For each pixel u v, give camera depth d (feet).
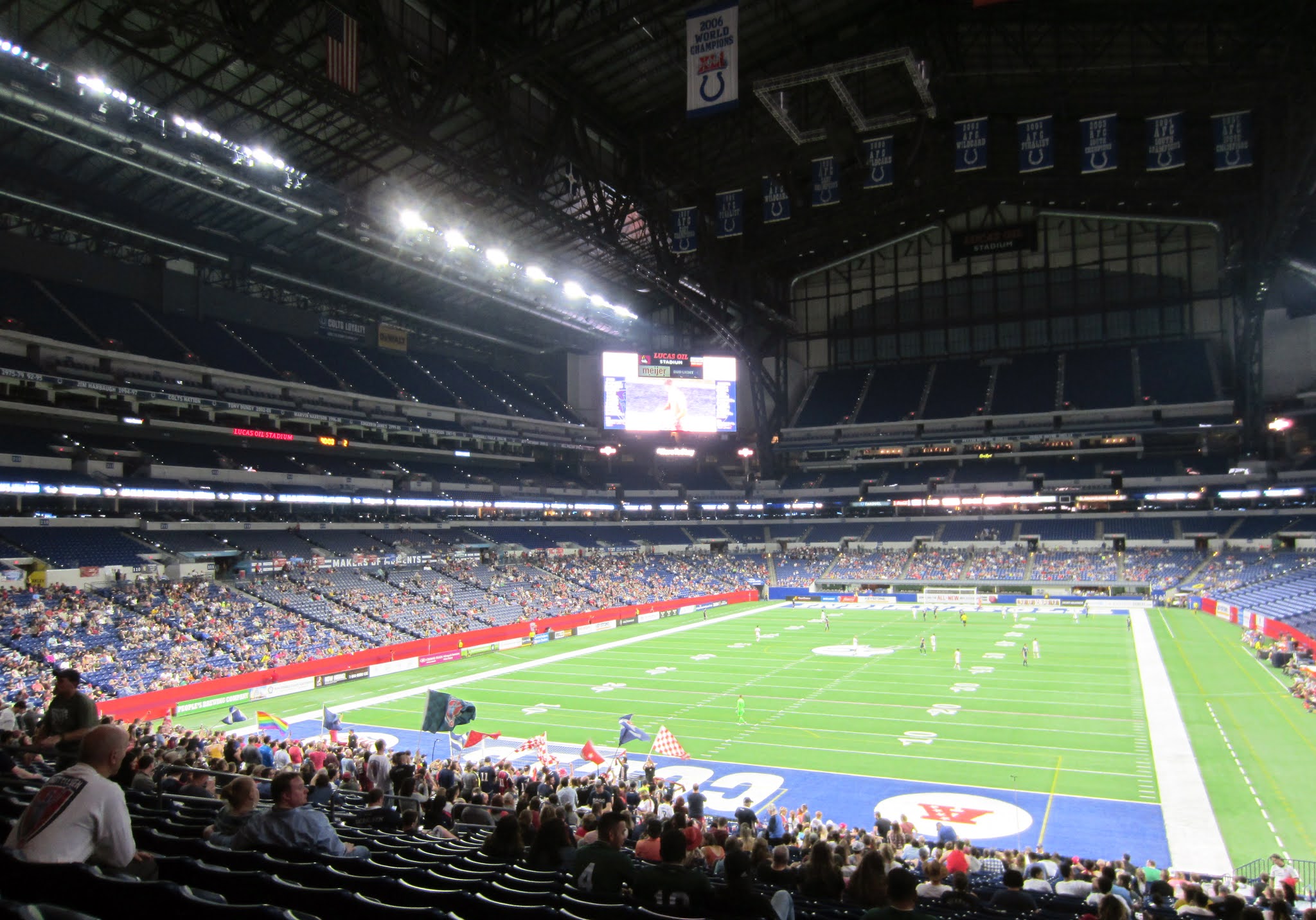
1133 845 81.56
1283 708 132.98
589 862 29.53
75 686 33.68
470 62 143.43
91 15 122.42
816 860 37.32
